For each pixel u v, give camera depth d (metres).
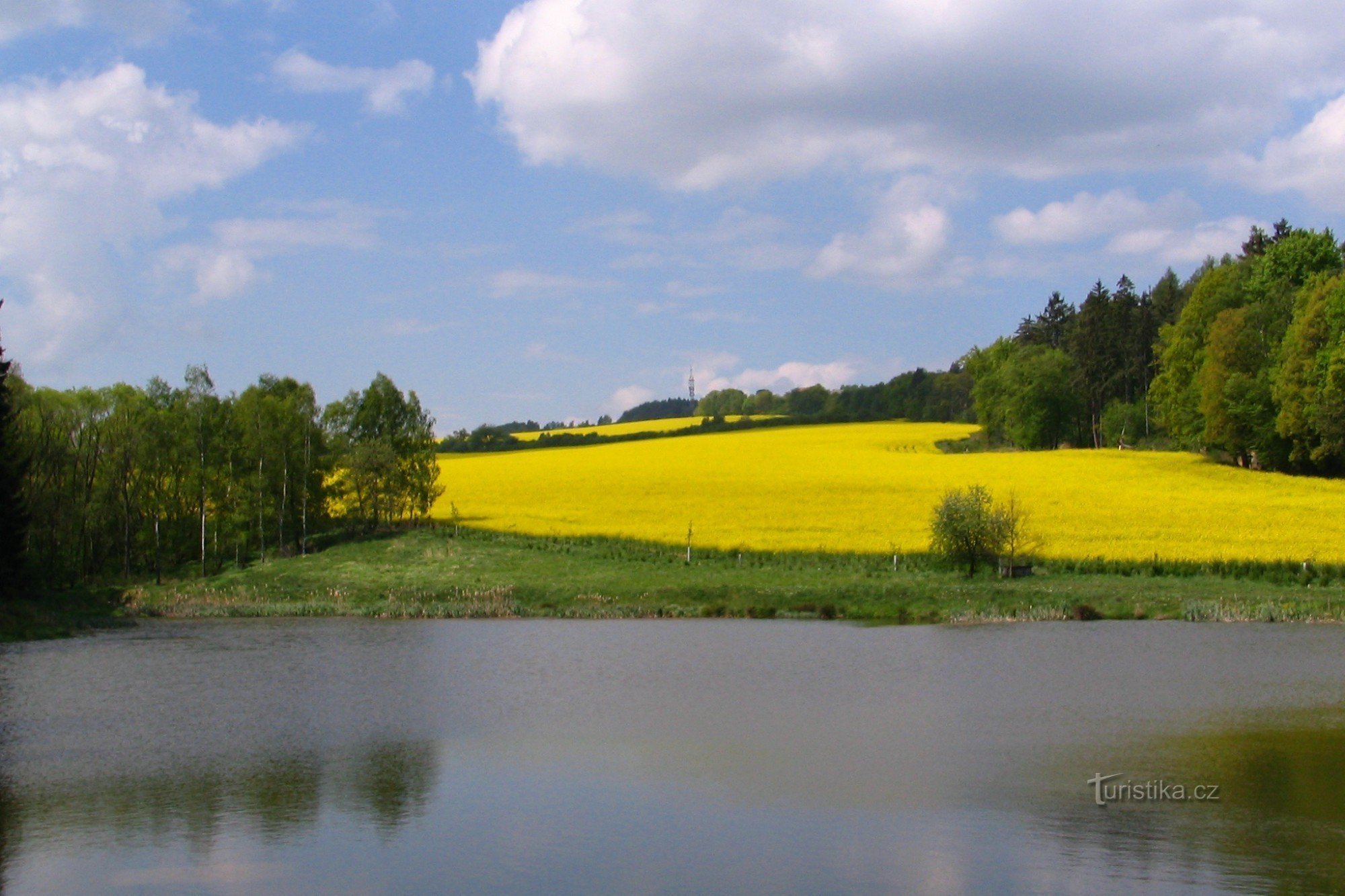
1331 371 78.06
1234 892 18.11
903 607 50.69
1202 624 46.44
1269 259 103.44
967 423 179.88
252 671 39.31
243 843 21.36
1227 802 22.75
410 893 18.75
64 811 23.38
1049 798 23.22
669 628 48.72
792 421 170.25
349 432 82.44
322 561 67.62
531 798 23.88
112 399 73.62
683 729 29.55
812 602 52.25
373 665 40.31
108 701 34.19
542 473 102.44
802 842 20.89
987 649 41.19
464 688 35.59
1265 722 29.19
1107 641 42.25
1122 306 133.88
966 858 19.88
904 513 74.25
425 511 78.69
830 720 30.28
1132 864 19.48
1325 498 77.12
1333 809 22.30
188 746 28.56
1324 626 45.31
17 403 63.28
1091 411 137.50
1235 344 89.12
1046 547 61.41
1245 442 89.62
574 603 55.22
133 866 20.23
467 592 57.31
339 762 26.84
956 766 25.53
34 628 50.66
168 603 58.16
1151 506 74.25
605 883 19.05
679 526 71.94
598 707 32.47
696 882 19.03
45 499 61.41
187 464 71.88
